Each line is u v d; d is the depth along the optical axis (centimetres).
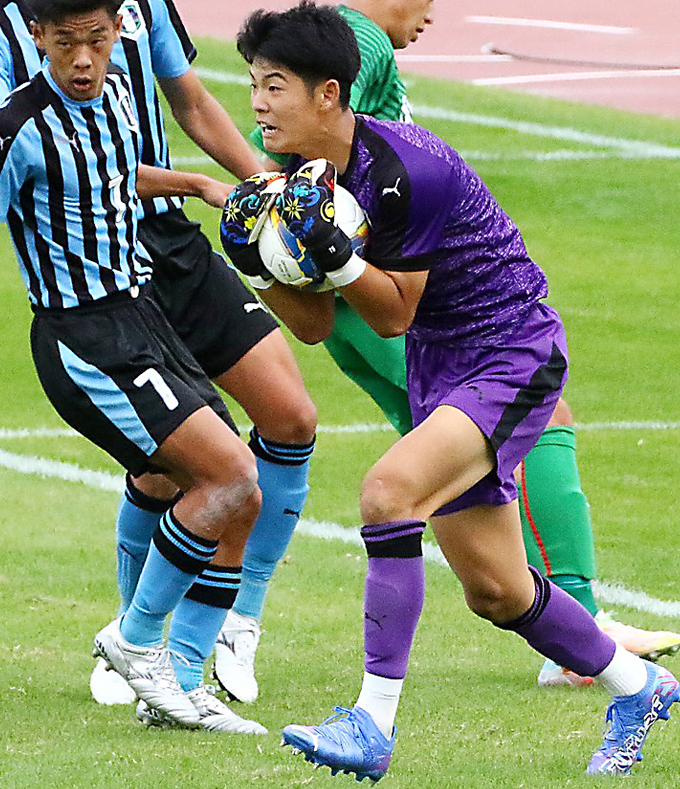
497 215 1466
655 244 4806
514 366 1445
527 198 5194
